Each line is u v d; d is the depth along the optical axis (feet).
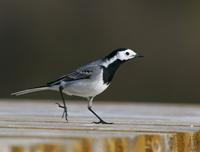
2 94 74.13
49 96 71.26
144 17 76.89
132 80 73.82
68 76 33.42
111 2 76.84
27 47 75.97
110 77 33.96
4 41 75.97
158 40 76.43
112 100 73.31
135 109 40.29
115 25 76.74
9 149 19.33
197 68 75.72
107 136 21.94
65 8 76.33
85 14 77.05
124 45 76.59
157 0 77.25
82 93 33.55
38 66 75.51
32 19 76.43
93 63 33.81
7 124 26.78
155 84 74.02
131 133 23.25
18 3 76.13
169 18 76.89
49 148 19.81
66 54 76.28
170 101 74.59
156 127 26.32
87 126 26.35
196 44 76.28
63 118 31.27
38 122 28.30
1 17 76.18
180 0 77.05
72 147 19.98
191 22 76.89
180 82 74.90
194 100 74.33
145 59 74.90
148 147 23.08
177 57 75.61
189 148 24.18
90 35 76.59
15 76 75.05
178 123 28.84
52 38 76.43
